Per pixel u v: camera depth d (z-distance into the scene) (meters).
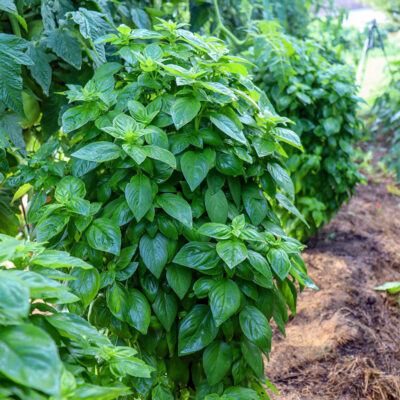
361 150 5.60
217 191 1.41
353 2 13.91
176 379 1.52
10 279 0.73
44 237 1.27
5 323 0.73
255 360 1.42
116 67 1.53
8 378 0.73
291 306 1.63
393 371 2.33
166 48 1.50
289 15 4.48
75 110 1.41
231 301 1.28
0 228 1.95
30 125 2.06
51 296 0.90
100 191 1.43
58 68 2.07
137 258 1.41
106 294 1.34
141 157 1.22
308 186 3.23
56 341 0.91
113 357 1.06
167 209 1.31
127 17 2.27
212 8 2.90
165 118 1.40
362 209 4.18
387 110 5.12
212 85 1.28
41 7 1.86
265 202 1.51
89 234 1.27
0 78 1.56
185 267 1.37
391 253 3.42
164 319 1.38
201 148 1.38
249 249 1.41
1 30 1.94
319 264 3.22
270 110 1.51
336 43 4.44
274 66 2.97
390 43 8.47
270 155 1.55
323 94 3.06
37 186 1.44
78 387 0.79
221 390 1.45
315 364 2.35
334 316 2.67
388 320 2.72
